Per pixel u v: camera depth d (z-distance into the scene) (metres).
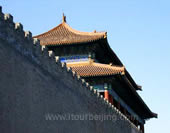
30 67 24.41
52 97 26.91
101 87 46.09
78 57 49.47
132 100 58.34
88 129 33.06
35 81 24.77
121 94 53.12
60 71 29.11
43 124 25.00
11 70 22.08
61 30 54.22
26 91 23.42
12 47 22.61
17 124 21.88
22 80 23.14
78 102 31.67
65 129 28.31
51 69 27.58
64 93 29.09
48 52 27.53
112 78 45.53
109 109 40.34
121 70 44.84
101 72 44.69
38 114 24.53
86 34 51.03
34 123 23.84
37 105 24.56
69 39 49.44
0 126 20.22
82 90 33.16
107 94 45.62
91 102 34.94
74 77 31.77
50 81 27.02
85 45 48.81
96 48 49.16
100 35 47.56
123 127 45.59
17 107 22.12
